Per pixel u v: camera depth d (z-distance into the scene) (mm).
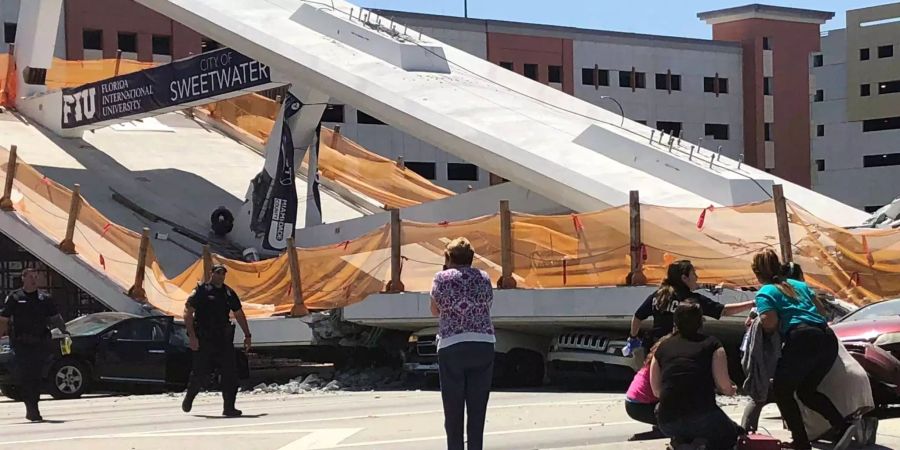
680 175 22375
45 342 13930
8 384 18188
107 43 58250
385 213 26828
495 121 24562
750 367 9523
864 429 9906
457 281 8656
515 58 67000
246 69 29969
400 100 25203
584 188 21953
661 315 10008
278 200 28906
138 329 18953
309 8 28938
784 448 9523
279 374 22422
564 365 17891
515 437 11008
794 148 77500
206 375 13852
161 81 33250
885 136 90938
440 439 10867
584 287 17578
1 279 29438
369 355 20875
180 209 33219
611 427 11719
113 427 12648
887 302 13555
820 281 16828
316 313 20203
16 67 42219
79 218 24281
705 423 8477
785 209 16859
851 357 9742
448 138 24188
